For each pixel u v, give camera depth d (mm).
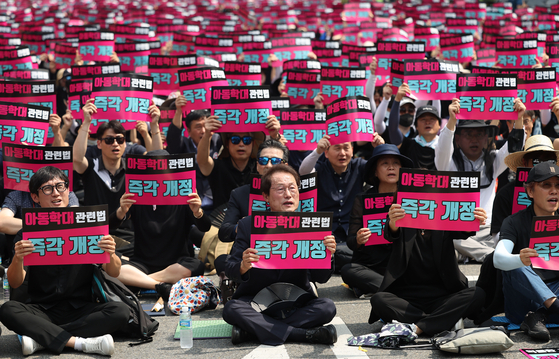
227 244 7590
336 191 8047
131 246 7488
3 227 7109
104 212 5387
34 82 8719
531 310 5547
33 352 5254
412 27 19359
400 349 5227
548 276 5680
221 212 7812
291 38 13914
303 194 6531
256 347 5332
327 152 8039
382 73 10906
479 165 8062
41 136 7906
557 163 6453
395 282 5812
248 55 13891
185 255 7195
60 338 5262
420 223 5500
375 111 10633
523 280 5402
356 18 21453
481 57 13695
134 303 5668
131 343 5500
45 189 5496
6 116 7789
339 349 5258
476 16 22156
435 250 5656
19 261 5289
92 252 5371
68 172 7020
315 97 10133
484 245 8023
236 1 34781
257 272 5555
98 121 8617
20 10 29719
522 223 5629
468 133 7996
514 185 6773
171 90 11195
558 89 10625
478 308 5426
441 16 21906
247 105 8000
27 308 5383
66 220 5336
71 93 9547
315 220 5359
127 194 6383
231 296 6398
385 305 5520
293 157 9375
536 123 10234
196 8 30047
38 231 5301
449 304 5430
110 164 7734
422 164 8867
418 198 5500
